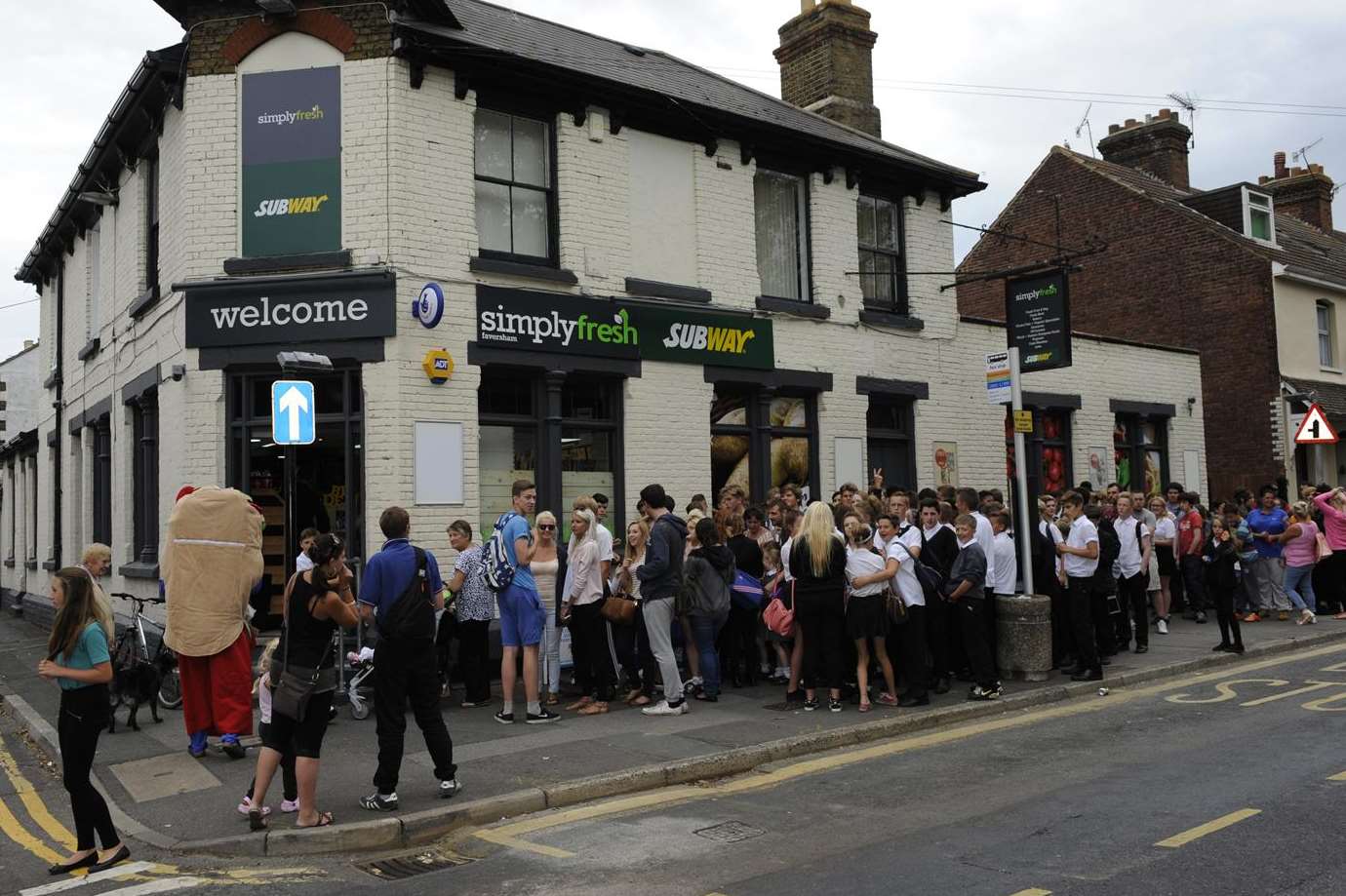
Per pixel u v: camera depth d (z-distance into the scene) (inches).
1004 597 446.6
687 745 331.6
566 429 494.9
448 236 453.1
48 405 799.1
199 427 442.9
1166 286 962.7
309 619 259.4
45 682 506.9
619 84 497.7
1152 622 606.2
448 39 443.8
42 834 275.6
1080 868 209.8
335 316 435.8
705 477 527.2
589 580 397.7
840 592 384.2
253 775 316.5
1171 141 1118.4
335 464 464.1
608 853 238.1
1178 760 300.7
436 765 279.1
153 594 499.5
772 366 560.7
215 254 448.5
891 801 271.6
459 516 445.1
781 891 205.8
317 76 447.5
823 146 582.6
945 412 649.0
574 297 483.5
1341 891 192.4
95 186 617.9
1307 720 349.1
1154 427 816.9
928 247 653.3
